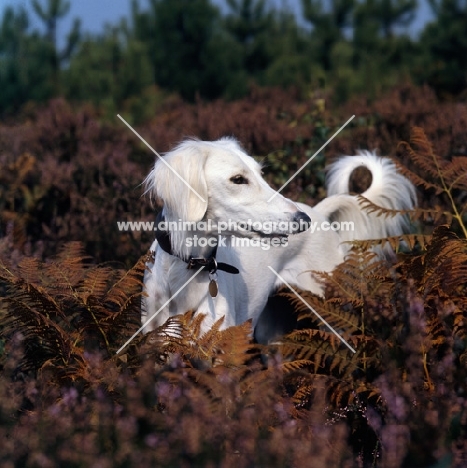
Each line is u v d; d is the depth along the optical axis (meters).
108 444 9.83
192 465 9.24
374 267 14.41
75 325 13.76
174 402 10.27
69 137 32.72
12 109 66.56
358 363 13.62
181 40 72.38
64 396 11.10
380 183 18.97
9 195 23.88
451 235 13.68
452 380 11.38
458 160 15.02
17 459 9.71
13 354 12.34
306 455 9.21
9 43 73.50
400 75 64.50
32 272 13.87
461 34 64.31
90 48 71.62
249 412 9.79
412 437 10.16
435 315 13.05
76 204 23.91
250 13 77.06
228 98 70.38
